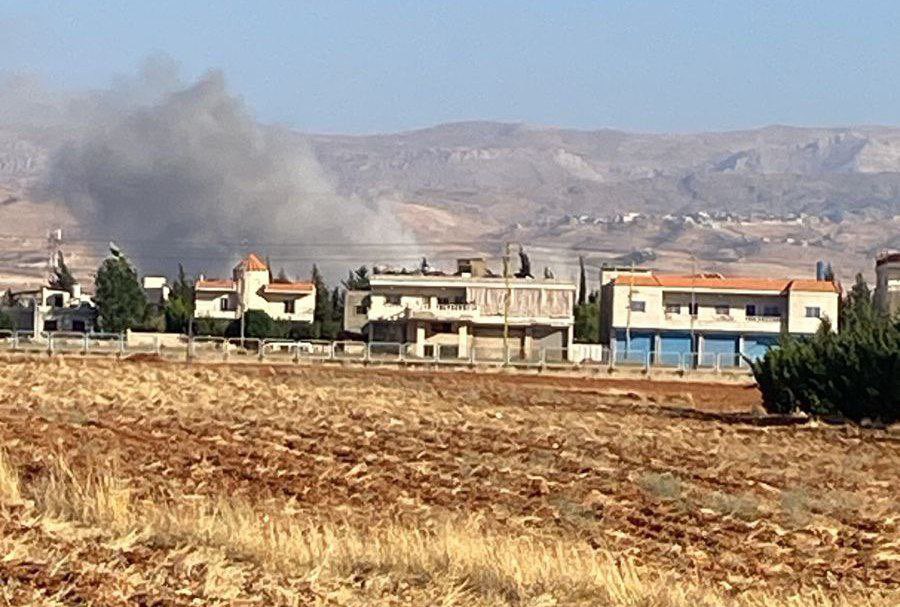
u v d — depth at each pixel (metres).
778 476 104.81
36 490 65.75
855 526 83.81
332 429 118.06
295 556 56.78
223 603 47.69
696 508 86.31
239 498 76.12
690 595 57.47
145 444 98.44
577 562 60.75
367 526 71.19
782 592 62.16
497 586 54.94
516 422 136.00
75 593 46.78
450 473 95.12
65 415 113.75
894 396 158.62
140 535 56.94
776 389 172.25
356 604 49.97
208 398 145.12
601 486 92.94
